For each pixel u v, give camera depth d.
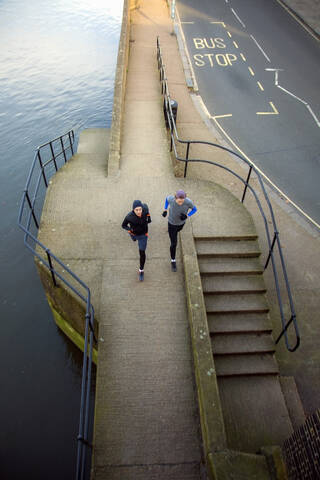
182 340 5.73
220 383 6.00
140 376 5.32
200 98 15.68
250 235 7.27
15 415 7.24
